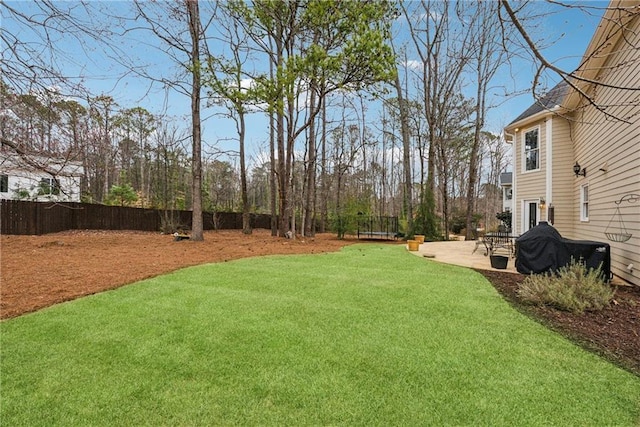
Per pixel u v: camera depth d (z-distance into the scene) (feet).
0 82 9.38
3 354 9.70
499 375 8.46
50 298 14.80
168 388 8.04
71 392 7.89
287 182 46.01
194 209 39.04
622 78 20.04
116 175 73.51
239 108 39.32
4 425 6.82
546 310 13.51
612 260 22.09
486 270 22.09
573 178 33.35
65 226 47.80
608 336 10.96
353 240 51.65
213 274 19.79
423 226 51.85
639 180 17.61
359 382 8.18
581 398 7.50
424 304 14.15
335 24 34.50
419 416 6.93
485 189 112.37
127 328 11.54
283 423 6.79
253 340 10.57
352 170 92.17
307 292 15.94
